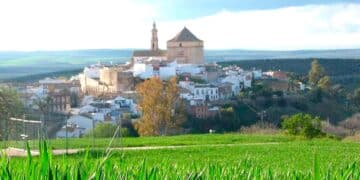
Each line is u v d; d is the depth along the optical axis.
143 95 135.00
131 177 4.53
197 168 5.64
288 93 182.88
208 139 70.62
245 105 173.50
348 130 120.00
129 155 46.56
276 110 168.25
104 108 163.12
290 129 74.25
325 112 167.50
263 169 6.39
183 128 146.75
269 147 58.78
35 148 16.86
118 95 187.62
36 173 4.06
